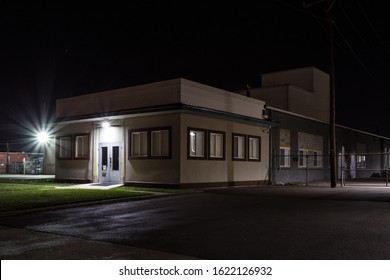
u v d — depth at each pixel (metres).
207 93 22.94
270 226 10.12
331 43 25.02
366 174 47.09
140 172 22.44
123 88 23.86
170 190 19.73
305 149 33.44
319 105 41.28
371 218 11.27
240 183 25.00
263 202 15.27
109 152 24.36
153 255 7.50
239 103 25.53
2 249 8.09
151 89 22.41
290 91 36.81
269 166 28.00
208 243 8.34
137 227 10.24
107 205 14.52
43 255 7.59
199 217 11.66
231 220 11.09
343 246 7.92
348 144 42.28
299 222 10.66
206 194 18.48
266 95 37.88
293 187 23.92
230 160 24.28
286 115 30.69
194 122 21.70
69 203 14.30
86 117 24.69
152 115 22.05
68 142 27.00
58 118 26.84
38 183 25.81
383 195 18.06
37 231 9.91
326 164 37.47
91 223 10.93
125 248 8.08
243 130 25.62
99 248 8.11
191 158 21.34
